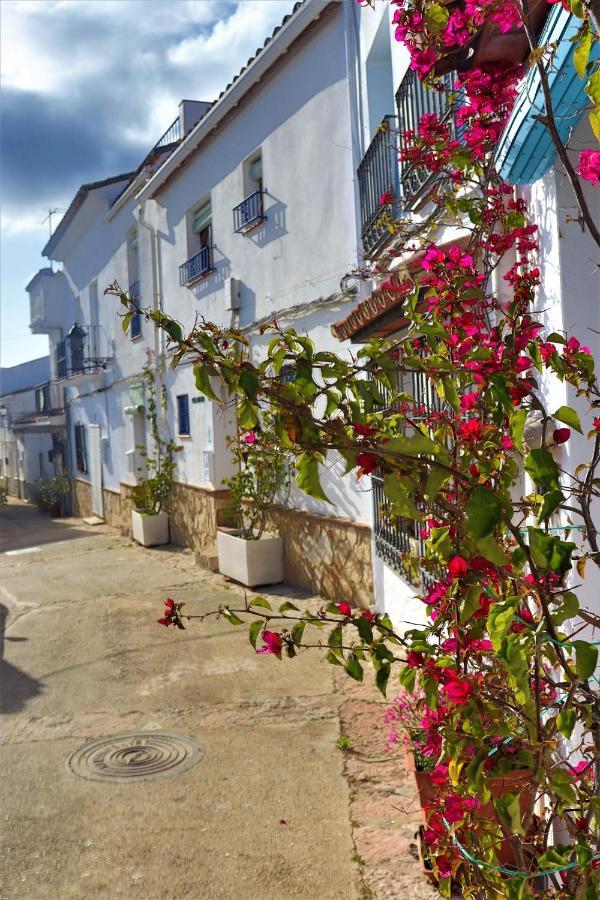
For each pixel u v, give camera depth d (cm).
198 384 189
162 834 438
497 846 260
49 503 2620
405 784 478
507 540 255
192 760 534
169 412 1532
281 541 1040
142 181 1539
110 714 634
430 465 186
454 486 257
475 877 265
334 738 555
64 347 2462
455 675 233
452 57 351
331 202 887
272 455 245
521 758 213
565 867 210
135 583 1170
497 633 176
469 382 242
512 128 299
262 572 1033
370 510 820
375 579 798
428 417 300
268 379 195
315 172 920
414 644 239
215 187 1230
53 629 922
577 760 305
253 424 187
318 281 923
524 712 208
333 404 201
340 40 858
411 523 658
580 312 317
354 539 859
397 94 662
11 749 574
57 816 465
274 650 235
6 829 452
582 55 193
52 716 638
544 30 261
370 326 627
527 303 317
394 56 698
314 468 195
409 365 226
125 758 545
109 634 878
